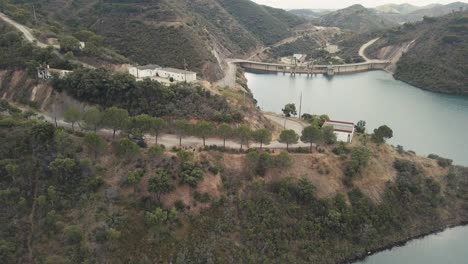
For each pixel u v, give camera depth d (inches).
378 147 5265.8
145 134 4746.6
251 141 4854.8
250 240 3794.3
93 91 5152.6
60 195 3777.1
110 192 3804.1
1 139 4165.8
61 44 6628.9
